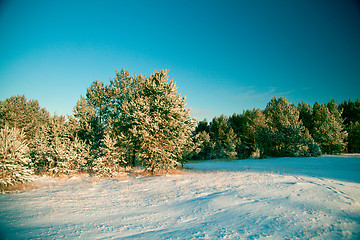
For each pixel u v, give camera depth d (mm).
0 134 11344
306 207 6270
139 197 8789
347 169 17203
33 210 6855
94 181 13406
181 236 4531
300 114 57812
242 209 6336
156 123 15812
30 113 38969
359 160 24281
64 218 6000
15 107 36312
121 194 9492
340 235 4430
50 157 15586
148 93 19078
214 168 22609
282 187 8977
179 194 8977
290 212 5879
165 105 16828
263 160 32969
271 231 4664
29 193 9789
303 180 10680
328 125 40812
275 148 37469
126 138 17062
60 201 8156
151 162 16359
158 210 6773
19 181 11445
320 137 40750
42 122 44469
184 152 20016
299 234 4477
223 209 6465
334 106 50938
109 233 4781
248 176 12844
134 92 23219
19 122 34938
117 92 27922
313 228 4785
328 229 4730
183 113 17359
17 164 11492
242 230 4777
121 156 17188
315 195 7531
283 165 22703
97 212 6629
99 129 24125
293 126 36094
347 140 45438
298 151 33000
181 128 16594
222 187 9812
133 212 6594
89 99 29062
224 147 54188
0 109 33812
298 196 7445
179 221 5613
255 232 4637
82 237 4512
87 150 18469
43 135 19641
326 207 6254
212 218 5738
